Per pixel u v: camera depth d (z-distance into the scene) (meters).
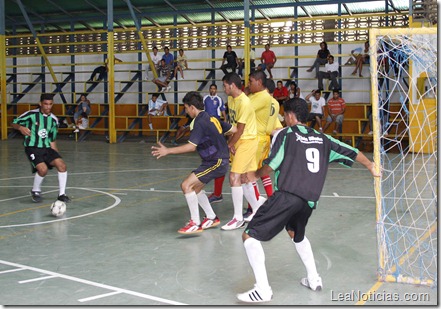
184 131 19.41
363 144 18.33
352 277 4.93
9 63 24.98
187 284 4.75
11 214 7.88
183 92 21.36
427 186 9.88
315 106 17.94
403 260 5.38
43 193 9.62
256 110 7.45
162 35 23.06
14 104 23.42
